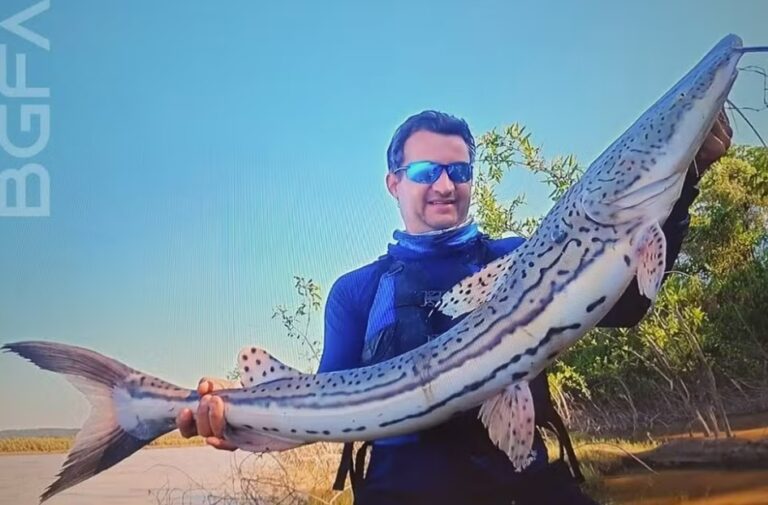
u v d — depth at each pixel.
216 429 1.20
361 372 1.19
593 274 1.08
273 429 1.19
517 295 1.12
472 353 1.13
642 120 1.10
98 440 1.22
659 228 1.06
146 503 1.38
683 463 1.36
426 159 1.41
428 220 1.39
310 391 1.19
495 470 1.29
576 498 1.31
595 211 1.09
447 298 1.17
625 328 1.38
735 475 1.35
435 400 1.14
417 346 1.33
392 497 1.31
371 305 1.37
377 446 1.33
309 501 1.37
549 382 1.38
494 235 1.39
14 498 1.37
